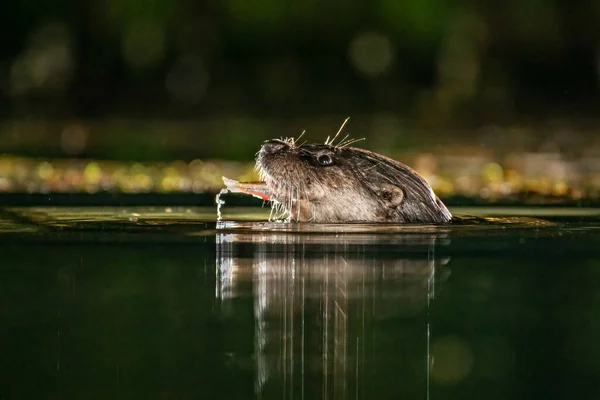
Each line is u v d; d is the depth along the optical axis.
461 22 82.44
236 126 67.88
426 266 21.34
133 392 13.80
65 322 17.16
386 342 16.23
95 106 79.44
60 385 14.09
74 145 55.66
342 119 72.81
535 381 14.69
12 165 44.62
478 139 61.06
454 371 15.11
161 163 47.44
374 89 82.00
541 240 24.55
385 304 18.38
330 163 26.53
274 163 26.25
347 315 17.64
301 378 14.48
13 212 29.42
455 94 80.56
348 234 24.77
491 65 82.00
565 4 82.00
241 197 34.38
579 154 52.50
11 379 14.33
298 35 83.31
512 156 51.12
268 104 80.94
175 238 24.45
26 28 80.94
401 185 26.59
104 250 22.94
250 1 82.50
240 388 14.04
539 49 82.12
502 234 25.23
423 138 61.25
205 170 44.09
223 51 82.81
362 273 20.56
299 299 18.61
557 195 36.03
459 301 18.66
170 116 77.25
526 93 81.19
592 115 77.19
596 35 81.38
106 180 39.53
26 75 79.75
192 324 17.06
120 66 81.44
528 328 17.03
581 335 16.72
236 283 19.70
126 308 18.02
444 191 37.03
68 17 81.19
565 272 21.08
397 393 14.02
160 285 19.62
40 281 19.94
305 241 23.83
